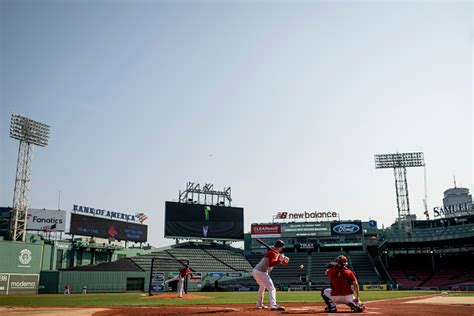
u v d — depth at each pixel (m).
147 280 68.69
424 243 82.88
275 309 13.14
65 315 12.10
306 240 93.12
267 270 13.55
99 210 78.25
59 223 74.06
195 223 85.75
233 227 88.94
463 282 73.31
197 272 73.12
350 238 92.19
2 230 70.56
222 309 14.25
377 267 87.06
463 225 76.62
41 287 62.72
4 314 12.66
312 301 24.64
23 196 66.88
